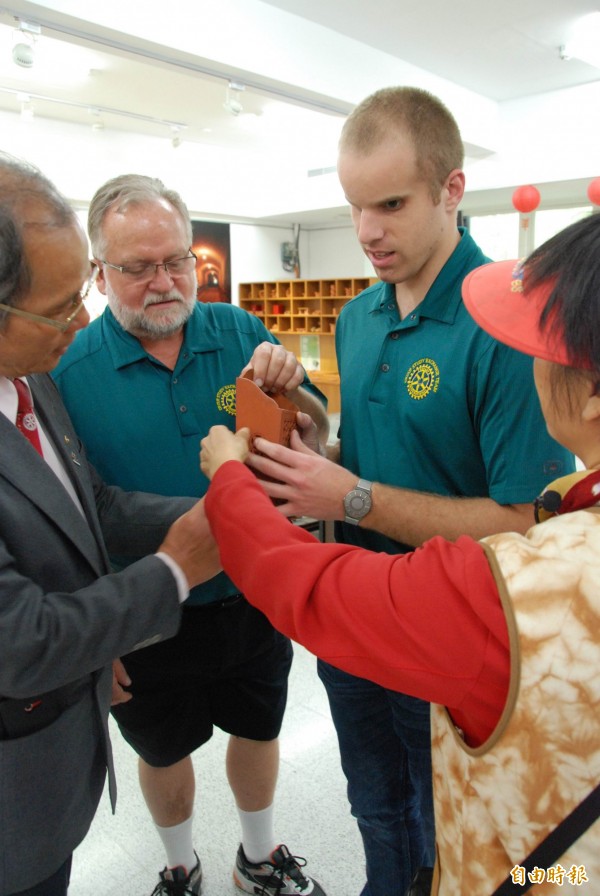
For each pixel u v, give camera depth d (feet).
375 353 4.54
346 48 15.29
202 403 5.13
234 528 2.71
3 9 10.27
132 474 5.07
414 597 2.13
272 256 35.35
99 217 4.68
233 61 13.00
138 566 3.35
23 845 3.40
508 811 2.05
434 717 2.53
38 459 3.35
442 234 4.08
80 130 24.93
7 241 2.71
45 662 2.93
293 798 6.97
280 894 5.74
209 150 29.96
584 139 19.80
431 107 3.80
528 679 1.91
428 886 3.22
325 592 2.31
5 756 3.29
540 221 25.46
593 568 1.91
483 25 14.96
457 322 4.08
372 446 4.62
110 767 3.94
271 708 5.71
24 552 3.24
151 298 4.69
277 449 3.76
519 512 3.87
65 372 5.03
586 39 15.89
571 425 2.18
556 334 2.03
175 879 5.73
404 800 5.23
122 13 11.13
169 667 5.23
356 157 3.81
